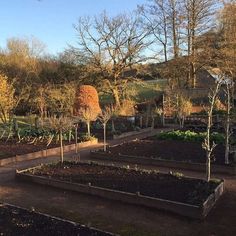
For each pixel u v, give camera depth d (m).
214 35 35.47
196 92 32.91
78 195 9.73
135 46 33.28
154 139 18.00
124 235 7.33
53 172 11.34
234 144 15.48
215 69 35.03
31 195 9.84
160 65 36.16
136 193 8.91
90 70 32.88
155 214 8.35
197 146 15.74
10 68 35.16
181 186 9.66
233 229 7.59
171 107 29.56
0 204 8.67
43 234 6.85
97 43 32.78
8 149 15.84
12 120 21.55
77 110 25.62
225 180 11.27
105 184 9.99
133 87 34.25
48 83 33.22
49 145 16.77
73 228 7.18
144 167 13.09
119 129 22.61
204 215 8.13
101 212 8.53
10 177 11.73
